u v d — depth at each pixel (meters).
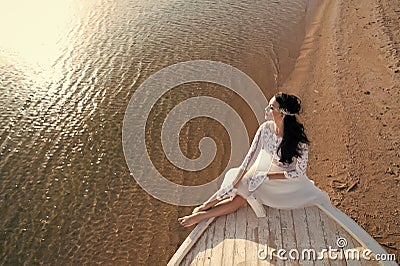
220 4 14.16
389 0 13.84
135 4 14.23
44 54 11.34
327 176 7.18
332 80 9.84
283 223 5.30
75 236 6.54
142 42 11.84
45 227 6.71
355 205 6.59
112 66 10.77
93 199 7.14
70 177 7.59
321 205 5.48
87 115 9.06
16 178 7.60
